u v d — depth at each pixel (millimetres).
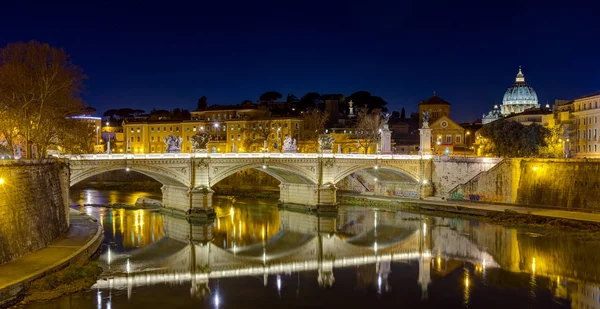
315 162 124938
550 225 99812
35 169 67188
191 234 97938
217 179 114875
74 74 94125
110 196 151875
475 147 189500
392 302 59625
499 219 107938
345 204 140000
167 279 66688
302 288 64438
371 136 177250
